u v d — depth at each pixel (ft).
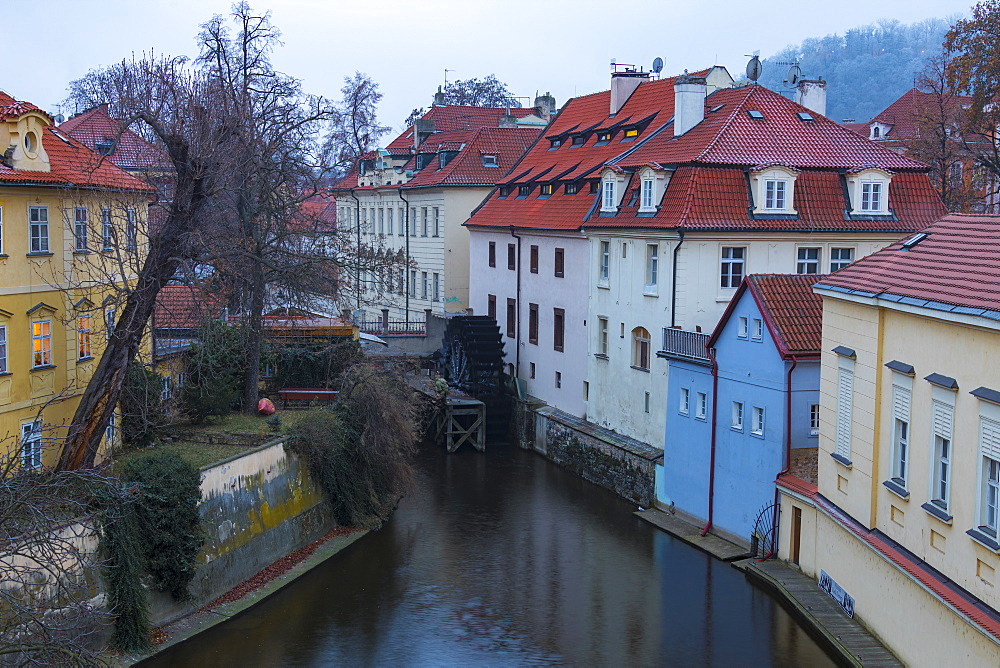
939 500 62.85
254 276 120.88
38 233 88.07
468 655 79.15
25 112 84.74
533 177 168.25
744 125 122.42
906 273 70.18
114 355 83.66
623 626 84.12
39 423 85.66
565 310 147.23
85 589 68.90
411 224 208.33
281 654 78.54
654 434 121.08
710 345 103.24
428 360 180.75
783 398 91.66
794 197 117.08
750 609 85.71
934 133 182.29
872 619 74.02
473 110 240.94
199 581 85.35
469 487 131.23
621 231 126.00
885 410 70.95
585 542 107.14
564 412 148.56
